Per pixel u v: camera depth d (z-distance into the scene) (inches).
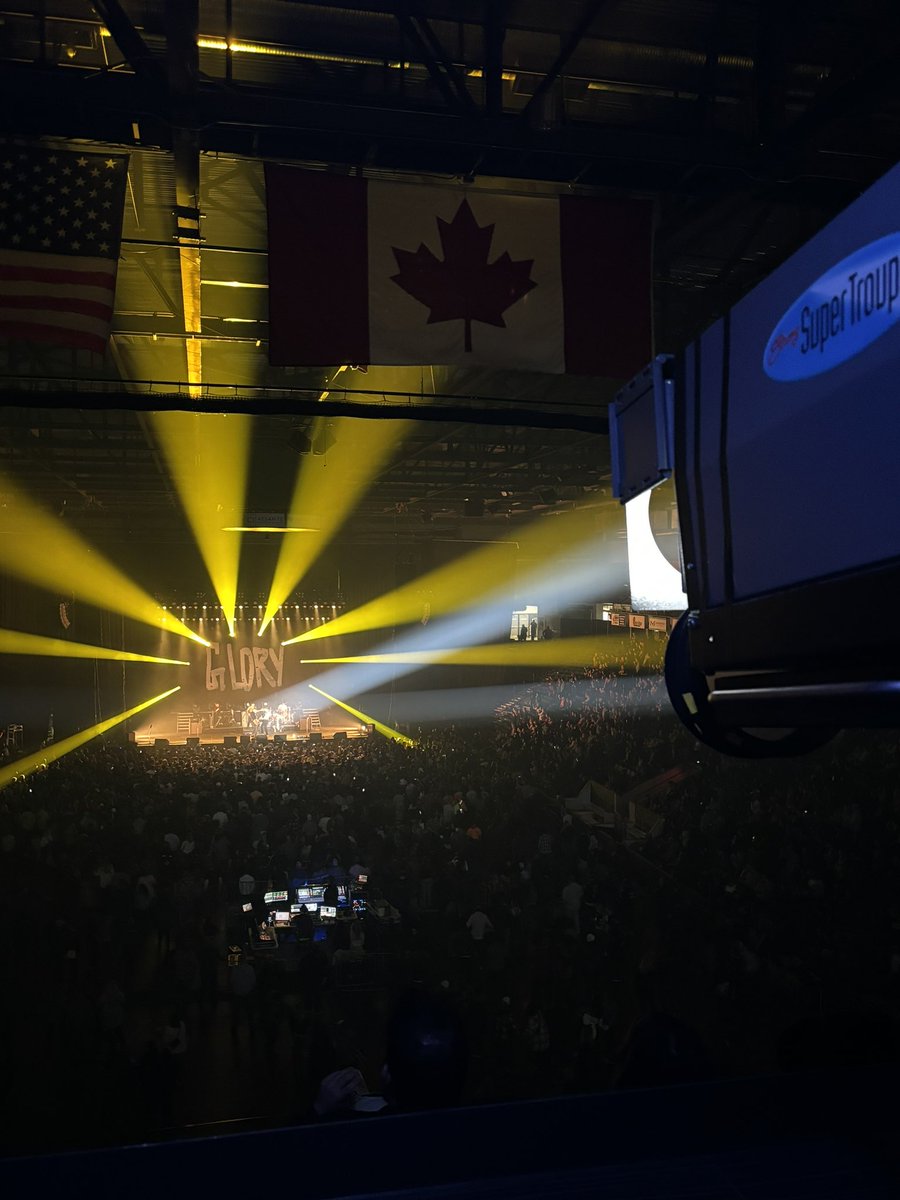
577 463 1099.3
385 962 613.6
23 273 400.2
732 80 489.4
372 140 420.8
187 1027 567.8
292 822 877.2
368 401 858.1
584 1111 67.9
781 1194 62.3
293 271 414.6
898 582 62.9
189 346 697.0
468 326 425.7
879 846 677.3
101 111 398.3
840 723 74.9
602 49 464.4
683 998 553.6
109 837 831.7
